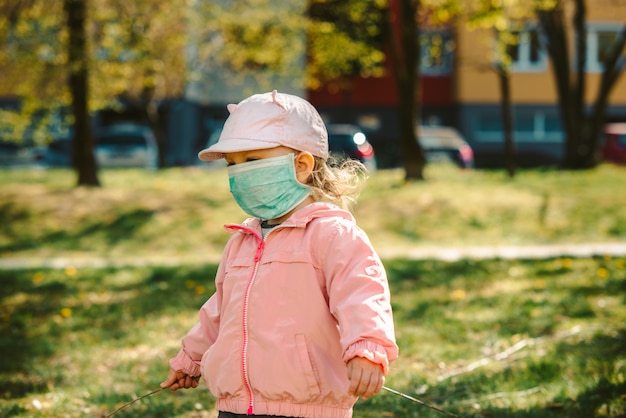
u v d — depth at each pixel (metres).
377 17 20.03
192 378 3.06
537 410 4.40
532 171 22.20
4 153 25.19
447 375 5.27
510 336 6.34
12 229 13.63
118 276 9.61
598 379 4.85
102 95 19.41
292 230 2.73
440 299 7.93
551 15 22.52
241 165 2.74
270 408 2.63
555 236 13.55
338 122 33.69
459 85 32.84
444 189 16.91
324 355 2.65
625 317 6.92
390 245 13.06
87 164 17.17
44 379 5.41
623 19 32.81
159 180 19.14
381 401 4.71
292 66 21.91
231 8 20.12
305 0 20.44
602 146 27.72
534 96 33.22
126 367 5.71
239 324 2.69
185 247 13.02
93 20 16.77
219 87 27.94
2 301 8.28
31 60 16.42
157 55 19.23
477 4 17.23
